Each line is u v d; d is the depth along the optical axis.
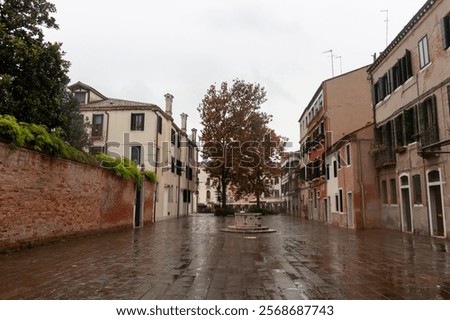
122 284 6.29
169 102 35.88
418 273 7.34
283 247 12.05
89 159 15.77
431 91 15.28
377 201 21.27
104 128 29.81
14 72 14.04
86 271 7.49
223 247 11.99
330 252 10.75
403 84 17.83
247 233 17.98
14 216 10.61
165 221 29.84
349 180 22.36
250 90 43.19
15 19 13.99
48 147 12.16
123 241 13.80
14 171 10.59
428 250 11.09
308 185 38.16
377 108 21.50
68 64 15.71
